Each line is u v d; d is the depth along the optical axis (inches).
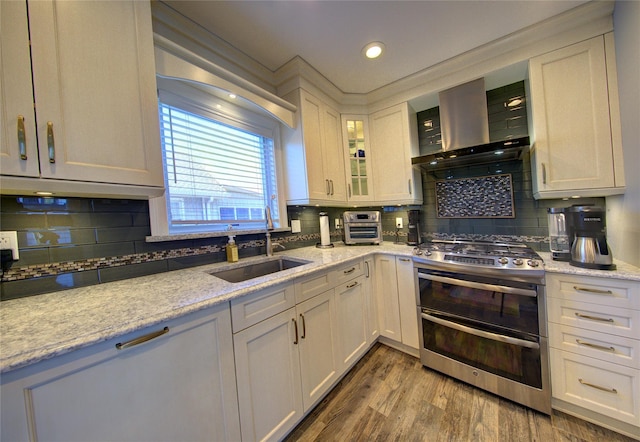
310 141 76.2
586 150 55.0
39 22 30.7
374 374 66.5
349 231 91.6
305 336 52.1
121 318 29.5
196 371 34.6
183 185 58.3
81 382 25.5
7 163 28.5
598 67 53.6
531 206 72.1
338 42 62.2
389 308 77.4
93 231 44.4
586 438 45.8
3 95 28.3
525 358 53.0
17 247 37.4
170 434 32.0
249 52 65.2
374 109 90.4
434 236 90.2
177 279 47.2
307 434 49.4
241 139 71.7
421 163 74.7
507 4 52.0
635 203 47.6
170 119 56.0
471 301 59.5
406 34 60.2
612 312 45.5
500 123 76.2
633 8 45.1
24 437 22.6
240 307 39.9
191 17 52.5
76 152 33.2
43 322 28.6
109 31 36.8
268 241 72.2
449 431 48.6
